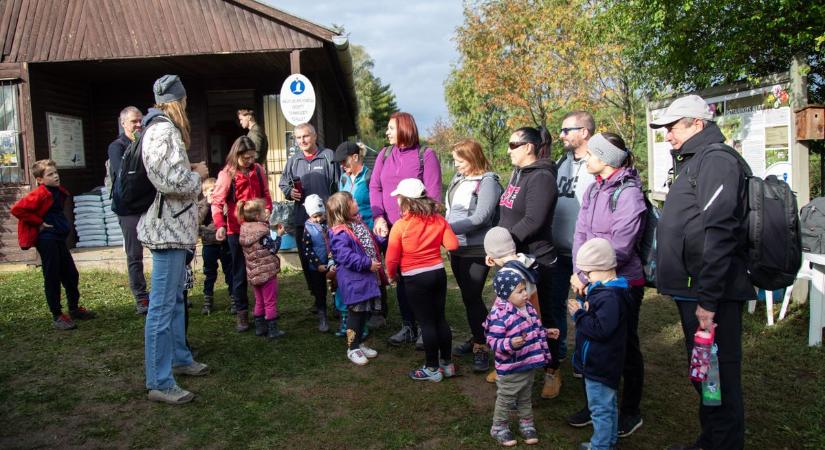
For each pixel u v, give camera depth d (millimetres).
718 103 6555
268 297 5207
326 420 3672
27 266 8617
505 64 16438
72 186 9844
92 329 5480
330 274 5168
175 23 8695
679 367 4574
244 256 5312
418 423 3643
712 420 2963
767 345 4926
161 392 3887
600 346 3062
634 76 9430
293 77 8547
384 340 5277
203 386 4176
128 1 8703
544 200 3787
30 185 8727
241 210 5090
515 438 3443
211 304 6090
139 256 5949
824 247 4895
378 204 5160
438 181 4863
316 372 4457
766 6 6328
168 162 3652
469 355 4891
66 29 8703
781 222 2799
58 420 3645
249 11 8617
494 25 16453
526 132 3938
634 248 3357
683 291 3029
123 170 3770
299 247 5941
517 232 3814
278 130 11141
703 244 2898
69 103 9938
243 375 4379
